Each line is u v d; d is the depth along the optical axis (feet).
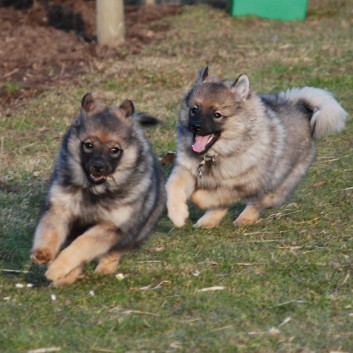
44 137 51.26
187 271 34.47
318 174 47.67
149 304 30.86
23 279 33.22
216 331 28.71
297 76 63.87
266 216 42.22
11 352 26.78
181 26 77.61
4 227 38.27
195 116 38.11
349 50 69.82
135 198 31.83
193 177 39.06
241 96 38.81
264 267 35.09
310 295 32.32
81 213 31.55
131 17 80.64
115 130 31.58
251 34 75.46
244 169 38.73
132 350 27.12
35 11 79.82
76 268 32.12
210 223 40.29
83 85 60.70
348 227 40.16
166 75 62.80
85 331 28.32
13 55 66.39
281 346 27.71
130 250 34.45
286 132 41.29
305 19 81.97
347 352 27.53
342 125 43.65
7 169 45.83
